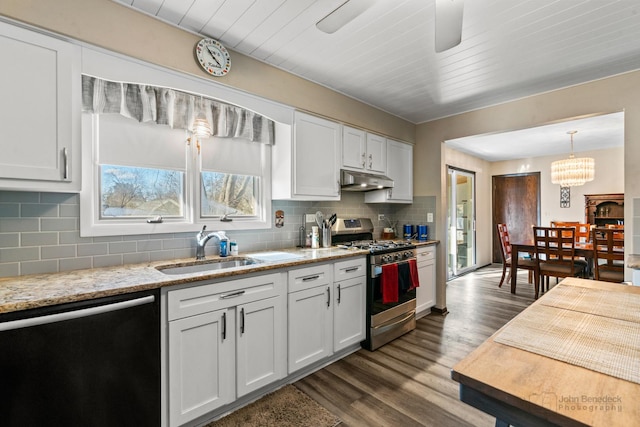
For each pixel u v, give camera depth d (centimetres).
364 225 356
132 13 171
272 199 270
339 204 335
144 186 207
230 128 234
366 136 320
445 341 281
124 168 199
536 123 292
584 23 183
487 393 71
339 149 291
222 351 174
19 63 137
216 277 168
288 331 208
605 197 525
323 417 179
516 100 304
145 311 145
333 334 240
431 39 203
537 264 407
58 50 147
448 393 202
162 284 149
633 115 240
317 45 210
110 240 187
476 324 322
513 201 640
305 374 225
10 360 114
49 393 122
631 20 179
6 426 114
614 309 122
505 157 614
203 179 236
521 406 65
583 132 423
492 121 322
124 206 199
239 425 172
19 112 137
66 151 149
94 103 175
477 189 617
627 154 242
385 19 181
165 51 183
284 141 256
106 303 134
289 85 248
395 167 356
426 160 377
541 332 101
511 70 244
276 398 197
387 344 276
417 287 313
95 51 161
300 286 215
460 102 315
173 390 155
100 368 133
